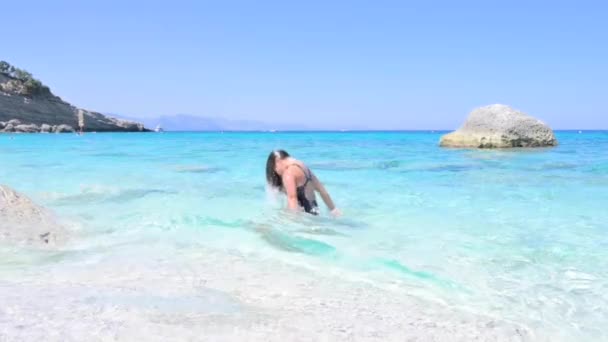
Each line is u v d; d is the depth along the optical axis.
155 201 6.41
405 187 8.08
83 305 2.50
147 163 13.16
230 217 5.25
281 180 5.77
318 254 3.81
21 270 3.28
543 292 3.01
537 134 20.30
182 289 2.88
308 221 5.09
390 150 19.97
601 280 3.26
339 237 4.39
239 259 3.64
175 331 2.19
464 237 4.46
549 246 4.13
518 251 3.97
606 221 5.26
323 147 23.61
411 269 3.45
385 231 4.69
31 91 85.38
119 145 26.22
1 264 3.40
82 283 2.96
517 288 3.09
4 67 89.31
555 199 6.78
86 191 7.35
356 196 7.05
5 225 4.20
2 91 82.56
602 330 2.47
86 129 89.06
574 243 4.26
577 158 14.51
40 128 74.88
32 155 16.75
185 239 4.27
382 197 6.96
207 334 2.18
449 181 8.85
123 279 3.08
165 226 4.79
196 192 7.30
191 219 5.13
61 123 84.44
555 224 5.09
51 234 4.25
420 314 2.61
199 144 28.17
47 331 2.11
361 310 2.63
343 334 2.29
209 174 10.19
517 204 6.37
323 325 2.38
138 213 5.49
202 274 3.23
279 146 24.70
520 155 15.99
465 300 2.86
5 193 4.85
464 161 13.59
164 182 8.68
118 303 2.56
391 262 3.62
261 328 2.30
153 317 2.36
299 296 2.83
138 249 3.92
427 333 2.36
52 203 6.19
